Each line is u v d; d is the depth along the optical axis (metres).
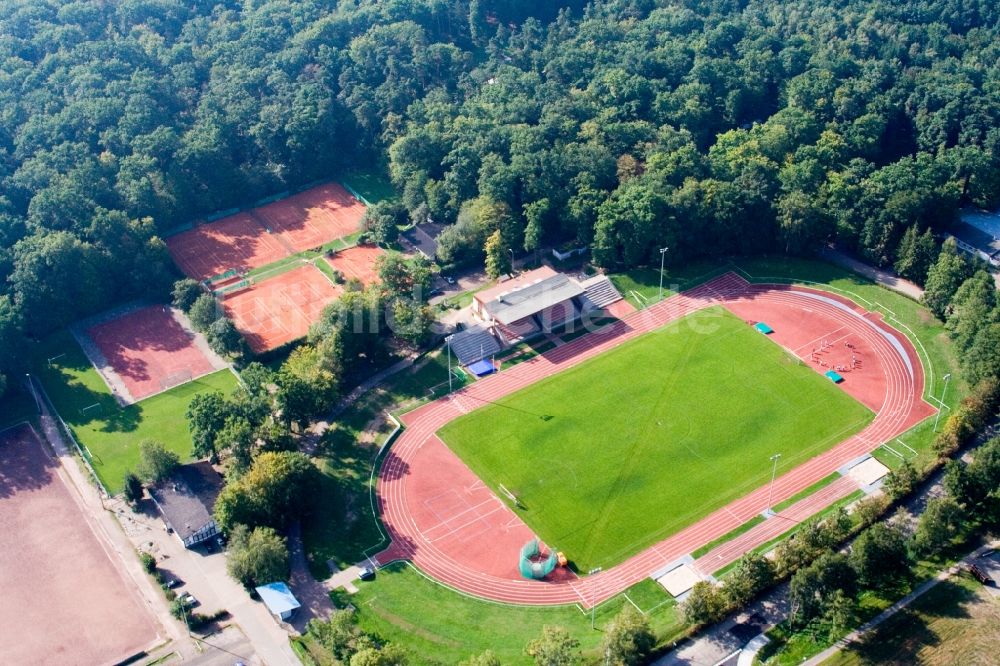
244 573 176.62
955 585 171.88
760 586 170.50
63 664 169.00
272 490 187.62
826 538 176.12
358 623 171.75
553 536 190.62
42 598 182.25
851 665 159.12
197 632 172.75
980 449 186.38
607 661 158.25
